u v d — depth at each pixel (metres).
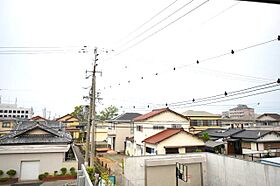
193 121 34.16
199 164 15.85
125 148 28.97
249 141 22.80
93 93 16.08
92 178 12.59
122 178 14.65
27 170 16.56
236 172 13.17
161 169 14.87
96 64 16.34
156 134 22.56
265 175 11.17
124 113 34.88
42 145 16.77
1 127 30.83
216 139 25.97
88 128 15.81
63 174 16.67
